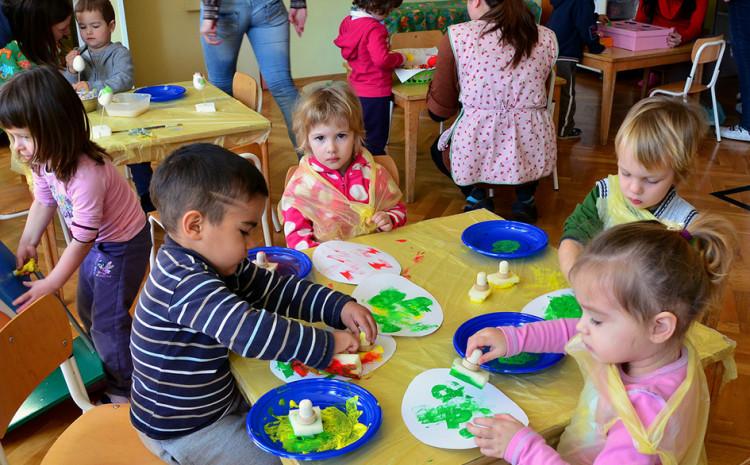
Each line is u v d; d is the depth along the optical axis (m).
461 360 1.17
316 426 1.01
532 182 3.32
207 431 1.27
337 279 1.49
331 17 6.21
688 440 0.94
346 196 2.01
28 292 1.82
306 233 1.96
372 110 3.62
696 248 1.01
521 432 0.97
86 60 3.10
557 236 3.31
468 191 3.52
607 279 0.89
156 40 5.53
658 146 1.36
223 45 3.37
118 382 2.13
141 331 1.20
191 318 1.14
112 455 1.36
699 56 4.44
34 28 2.91
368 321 1.26
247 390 1.15
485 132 3.10
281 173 4.09
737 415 2.08
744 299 2.70
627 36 4.66
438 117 3.35
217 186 1.14
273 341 1.13
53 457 1.35
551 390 1.12
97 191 1.82
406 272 1.53
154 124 2.64
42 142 1.69
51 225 2.62
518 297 1.42
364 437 0.98
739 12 4.39
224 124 2.65
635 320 0.89
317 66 6.38
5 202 3.64
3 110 1.64
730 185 3.89
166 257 1.19
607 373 0.96
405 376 1.16
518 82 2.99
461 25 3.03
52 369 1.34
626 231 0.93
